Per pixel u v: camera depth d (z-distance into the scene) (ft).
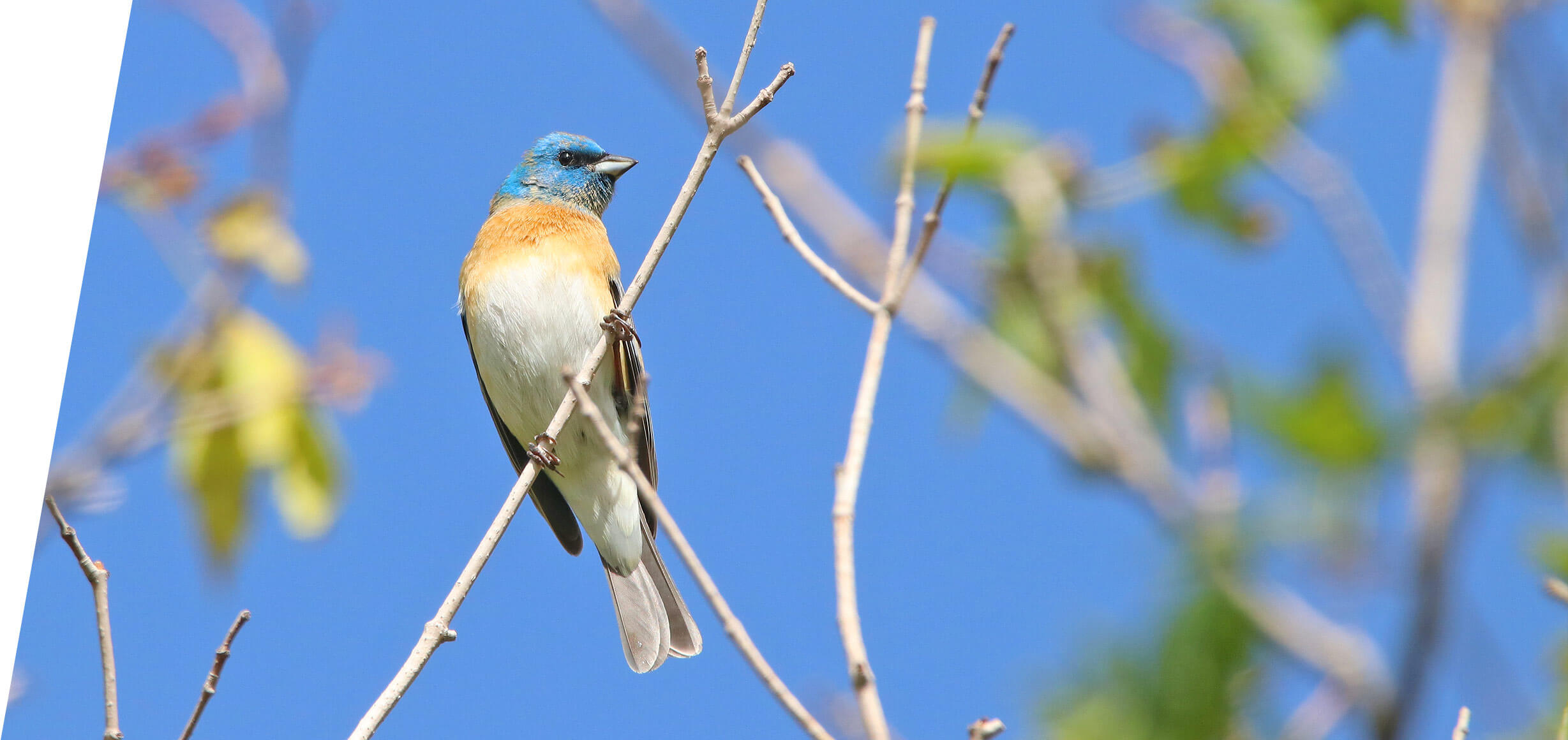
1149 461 23.20
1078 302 26.30
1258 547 19.45
